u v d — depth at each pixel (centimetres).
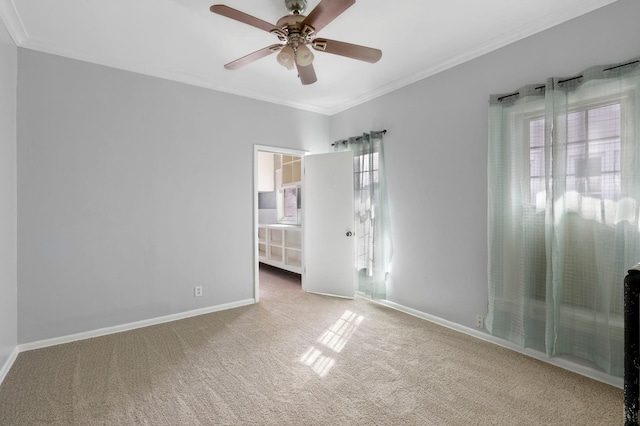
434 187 316
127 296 301
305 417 175
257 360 240
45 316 263
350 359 241
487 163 270
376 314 340
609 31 205
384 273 369
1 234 215
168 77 322
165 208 322
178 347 262
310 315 338
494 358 241
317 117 444
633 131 192
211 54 286
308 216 433
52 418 174
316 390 201
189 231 338
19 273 252
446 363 234
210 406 185
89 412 179
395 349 257
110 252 293
